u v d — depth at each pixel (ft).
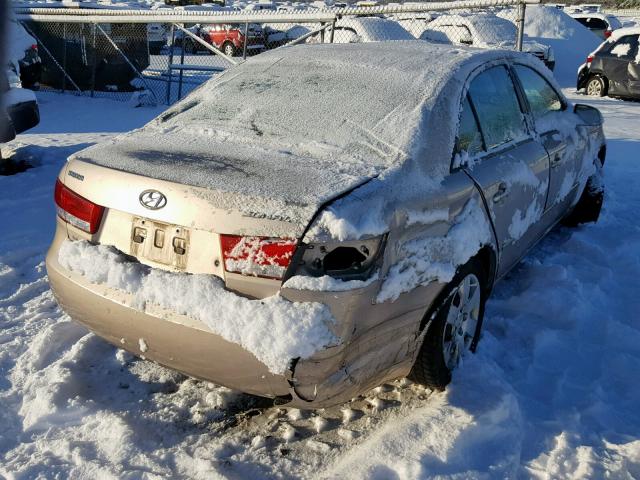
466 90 11.25
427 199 9.27
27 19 41.22
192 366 8.43
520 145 12.89
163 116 11.73
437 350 9.82
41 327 12.32
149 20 37.35
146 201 8.49
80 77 41.83
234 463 8.86
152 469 8.68
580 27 73.26
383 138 9.86
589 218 18.53
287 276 7.80
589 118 16.10
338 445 9.27
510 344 12.06
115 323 8.79
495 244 11.23
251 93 11.65
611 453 9.18
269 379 7.98
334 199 8.13
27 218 17.94
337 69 11.78
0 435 9.29
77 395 10.14
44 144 26.71
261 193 8.12
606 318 12.99
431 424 9.36
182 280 8.23
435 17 54.65
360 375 8.54
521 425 9.66
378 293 8.34
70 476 8.46
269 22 33.45
